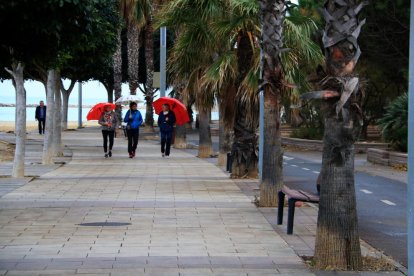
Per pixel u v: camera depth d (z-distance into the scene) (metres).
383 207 13.55
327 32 7.52
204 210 12.05
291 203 9.81
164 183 16.48
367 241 10.01
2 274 7.30
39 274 7.32
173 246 8.90
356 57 7.48
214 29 16.73
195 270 7.57
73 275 7.29
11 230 9.93
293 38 14.57
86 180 17.00
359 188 16.89
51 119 21.67
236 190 15.12
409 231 6.03
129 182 16.66
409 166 6.00
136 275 7.32
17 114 17.41
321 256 7.73
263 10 12.19
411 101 5.97
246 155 17.50
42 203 12.75
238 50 16.25
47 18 9.47
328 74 7.53
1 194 14.04
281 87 12.52
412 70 5.98
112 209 12.05
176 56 18.45
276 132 12.49
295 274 7.43
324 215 7.72
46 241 9.14
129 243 9.06
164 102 27.83
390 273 7.55
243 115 17.34
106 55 20.91
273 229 10.25
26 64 11.48
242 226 10.47
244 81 15.67
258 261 8.07
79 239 9.30
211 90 17.47
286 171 21.86
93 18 10.33
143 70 58.81
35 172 19.00
